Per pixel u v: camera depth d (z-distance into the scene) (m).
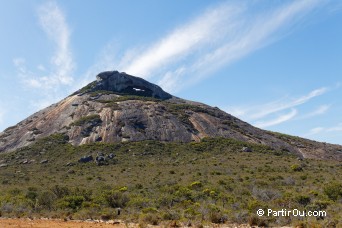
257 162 69.00
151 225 20.12
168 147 85.81
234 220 21.41
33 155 82.56
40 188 46.31
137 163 71.25
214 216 21.62
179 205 30.39
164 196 33.91
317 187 39.69
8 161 79.81
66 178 59.75
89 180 56.38
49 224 20.23
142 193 40.50
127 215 25.27
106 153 79.81
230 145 87.62
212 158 74.44
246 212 22.23
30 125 107.69
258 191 35.78
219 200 32.94
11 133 105.19
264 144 97.00
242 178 50.84
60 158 79.19
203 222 21.06
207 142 89.06
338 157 100.50
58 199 33.03
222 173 57.12
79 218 24.78
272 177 49.56
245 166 63.97
